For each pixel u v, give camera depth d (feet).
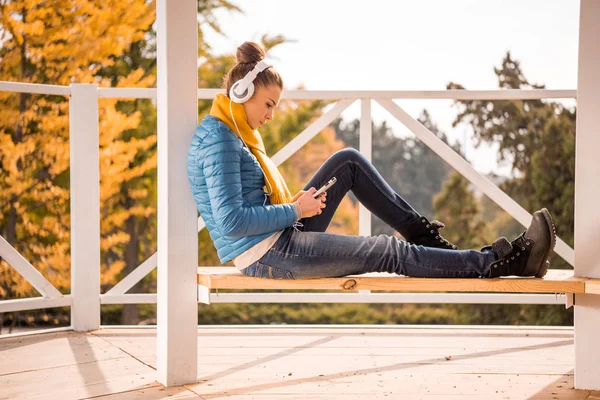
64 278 23.61
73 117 10.61
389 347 9.67
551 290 7.04
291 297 11.24
